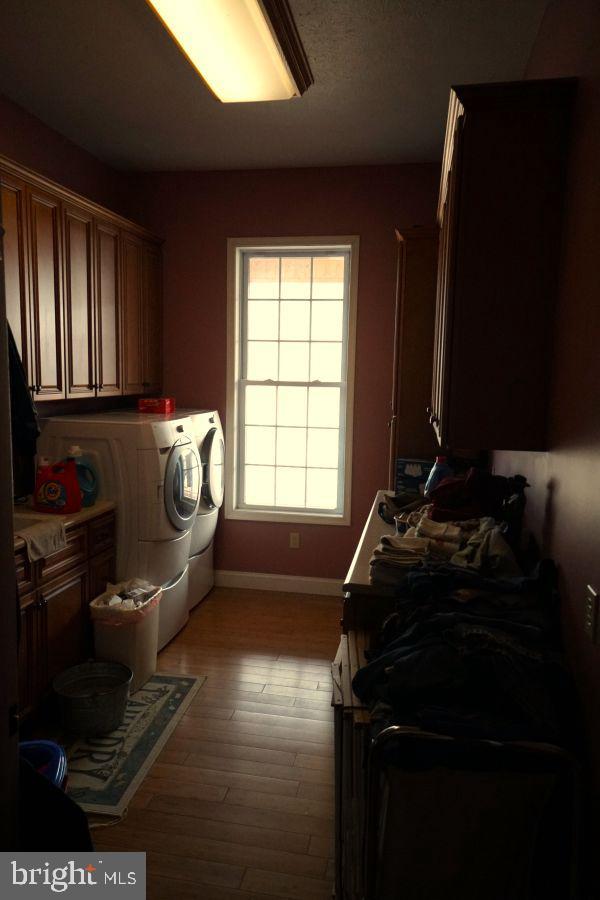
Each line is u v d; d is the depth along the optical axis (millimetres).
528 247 1663
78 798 2109
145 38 2404
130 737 2477
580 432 1384
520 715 1283
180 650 3295
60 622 2582
